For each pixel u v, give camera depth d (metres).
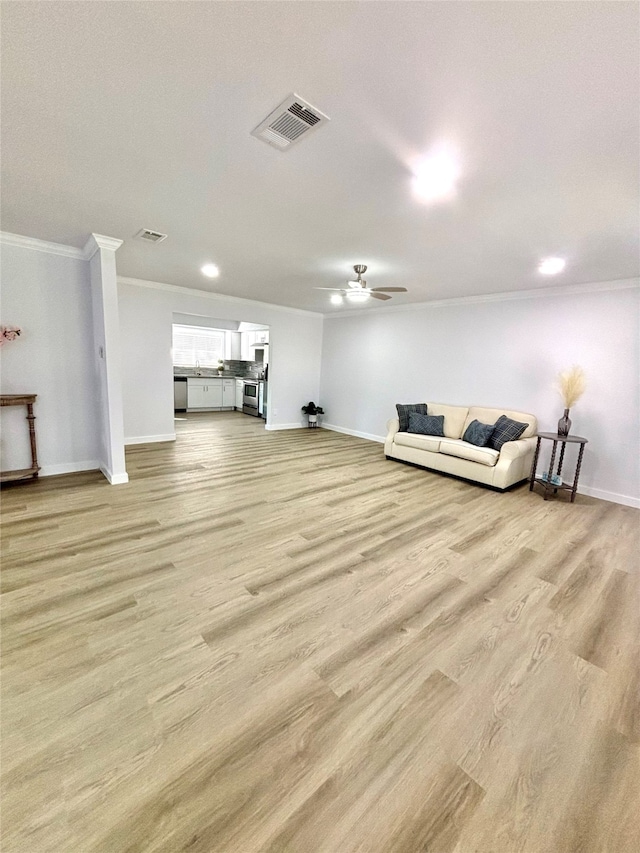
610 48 1.13
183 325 9.08
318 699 1.43
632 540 2.90
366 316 6.45
